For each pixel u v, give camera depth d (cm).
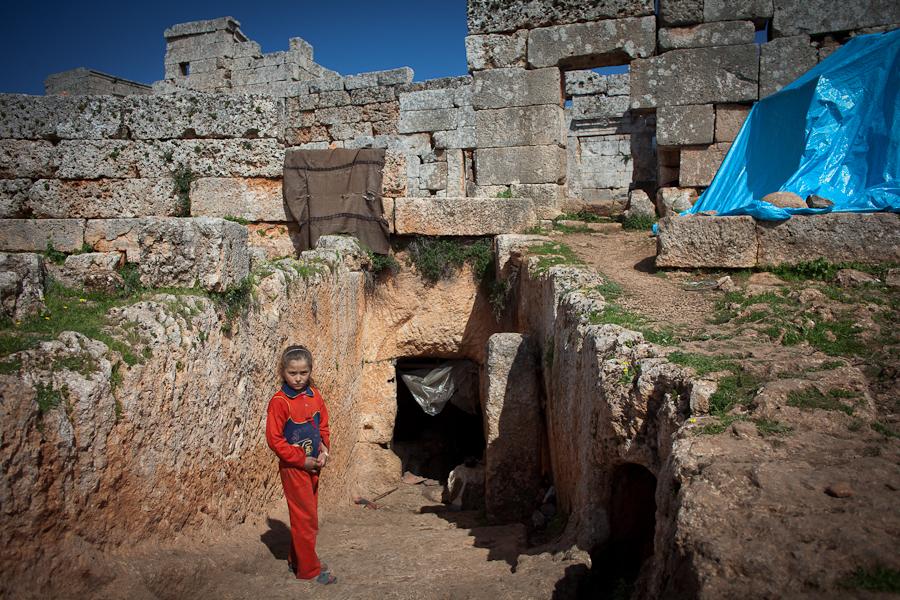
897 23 1043
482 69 1202
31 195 1061
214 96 1041
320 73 2347
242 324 549
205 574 425
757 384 385
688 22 1111
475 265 1070
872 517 257
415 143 1748
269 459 606
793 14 1076
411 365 1298
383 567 516
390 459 1081
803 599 222
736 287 679
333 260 846
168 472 432
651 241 984
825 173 841
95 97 1049
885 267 684
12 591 304
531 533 680
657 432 403
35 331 396
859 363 444
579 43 1154
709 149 1123
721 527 264
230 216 1058
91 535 360
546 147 1185
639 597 368
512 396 783
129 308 451
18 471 312
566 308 648
